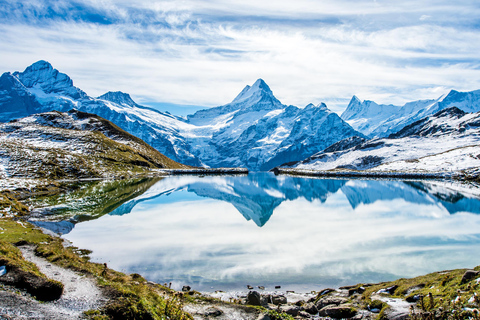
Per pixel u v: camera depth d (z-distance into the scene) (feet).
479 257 118.73
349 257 120.26
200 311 60.75
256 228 169.89
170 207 234.58
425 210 228.63
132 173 487.20
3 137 498.69
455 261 114.21
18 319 39.91
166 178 497.87
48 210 197.57
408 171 565.53
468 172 469.98
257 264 111.65
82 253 116.37
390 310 58.08
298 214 216.54
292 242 141.90
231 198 296.71
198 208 233.96
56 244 118.21
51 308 45.06
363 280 97.14
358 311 64.23
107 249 123.54
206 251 126.00
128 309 47.06
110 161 507.71
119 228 160.76
